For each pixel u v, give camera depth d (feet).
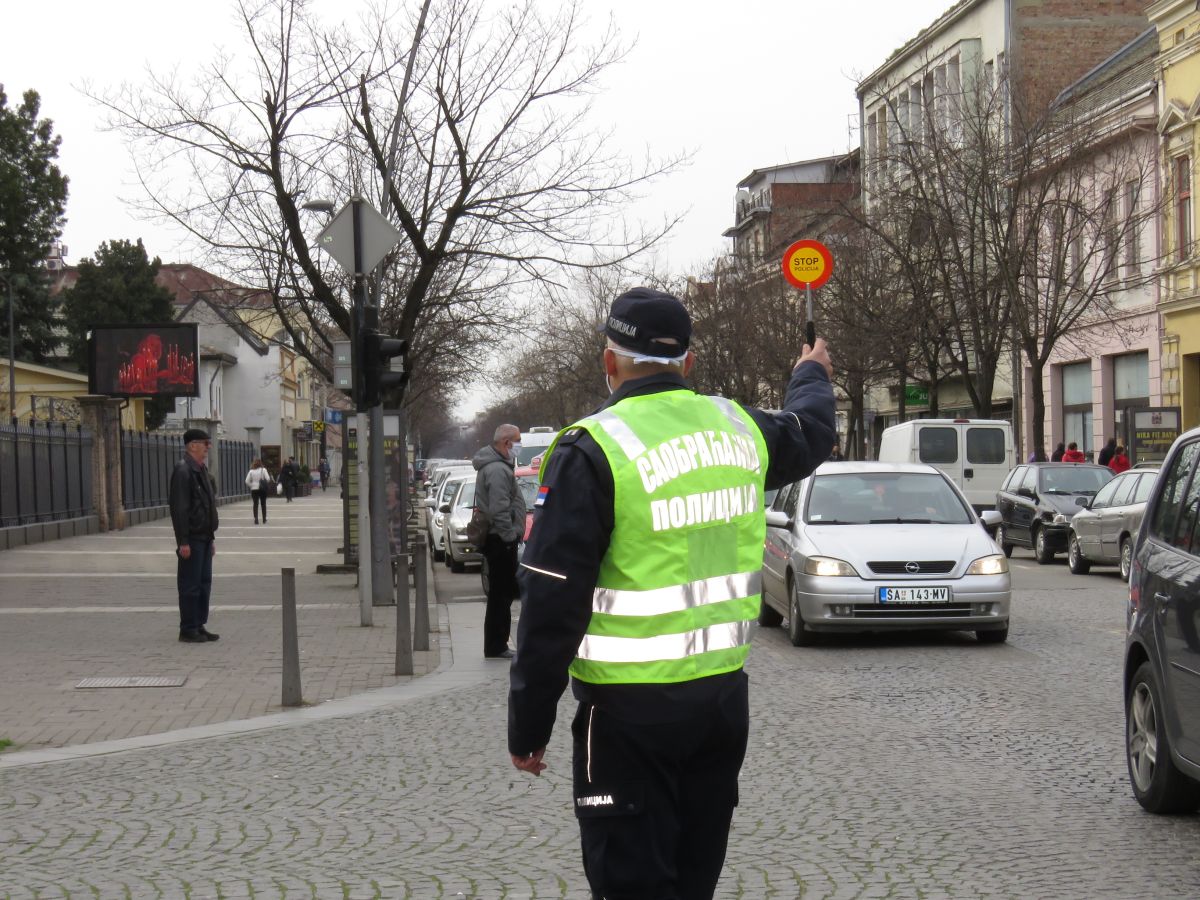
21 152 218.18
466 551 86.48
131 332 144.56
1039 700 35.19
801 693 36.99
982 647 45.57
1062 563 88.48
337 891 19.77
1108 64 140.05
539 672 11.65
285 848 22.17
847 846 21.81
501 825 23.57
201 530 49.52
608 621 11.93
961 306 115.75
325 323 101.19
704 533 12.14
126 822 23.99
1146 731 23.89
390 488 69.67
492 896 19.49
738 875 20.30
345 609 60.90
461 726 33.04
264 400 291.58
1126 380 127.34
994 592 45.11
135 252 248.32
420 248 75.82
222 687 39.40
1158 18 116.98
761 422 13.25
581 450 11.87
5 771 28.40
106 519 132.87
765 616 52.70
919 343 119.34
